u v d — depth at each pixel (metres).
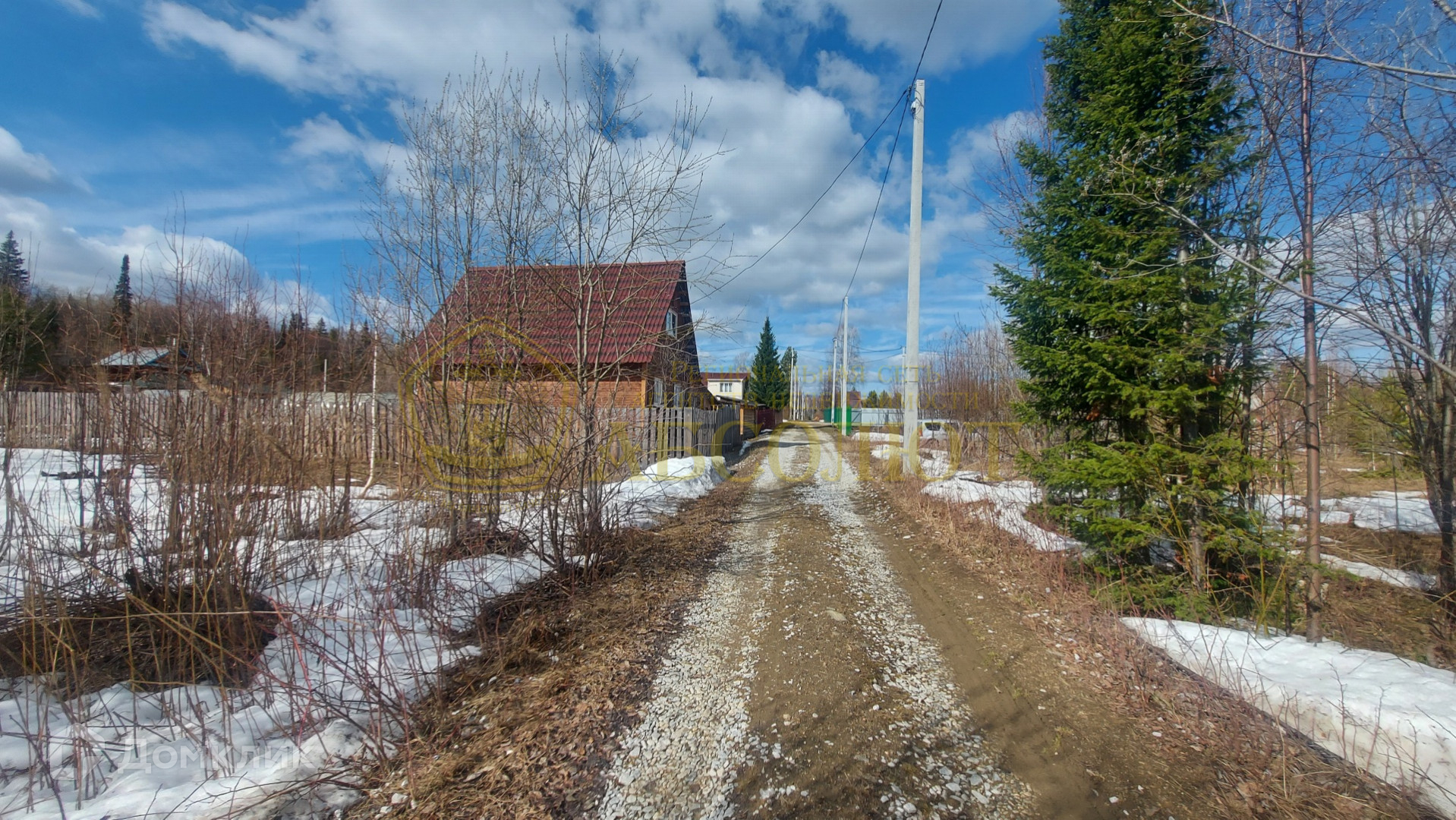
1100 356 4.56
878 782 2.51
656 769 2.60
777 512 9.21
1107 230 4.59
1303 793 2.42
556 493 5.17
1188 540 4.43
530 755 2.68
